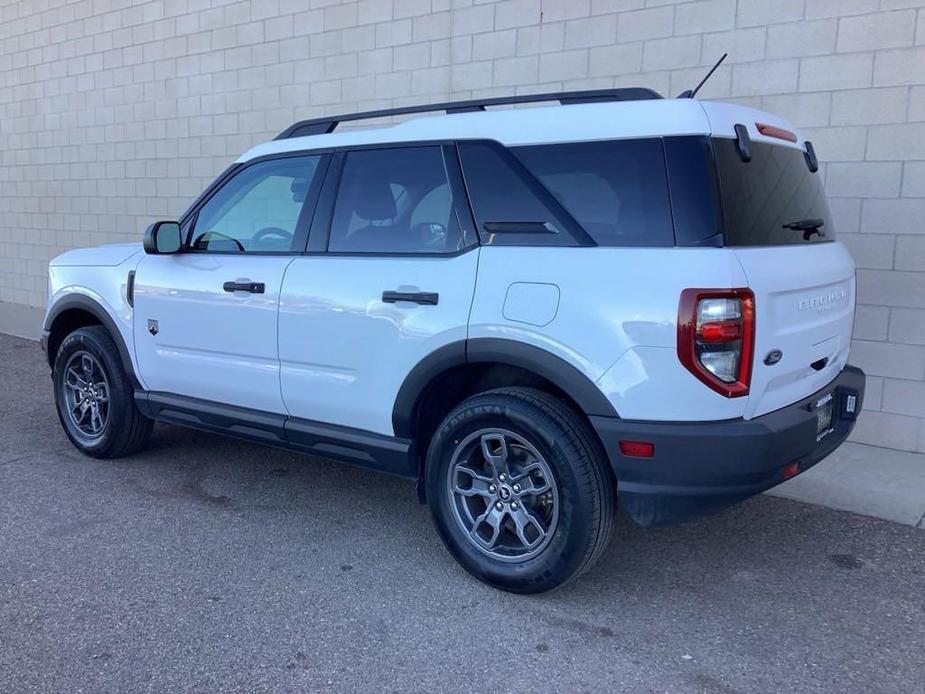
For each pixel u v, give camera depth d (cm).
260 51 921
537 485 350
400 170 397
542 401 340
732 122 335
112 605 350
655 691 292
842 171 575
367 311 389
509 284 345
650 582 379
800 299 340
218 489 498
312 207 427
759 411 322
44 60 1193
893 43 548
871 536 433
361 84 837
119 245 551
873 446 583
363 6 823
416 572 388
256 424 446
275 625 336
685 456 310
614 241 329
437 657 313
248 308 437
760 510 468
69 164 1188
